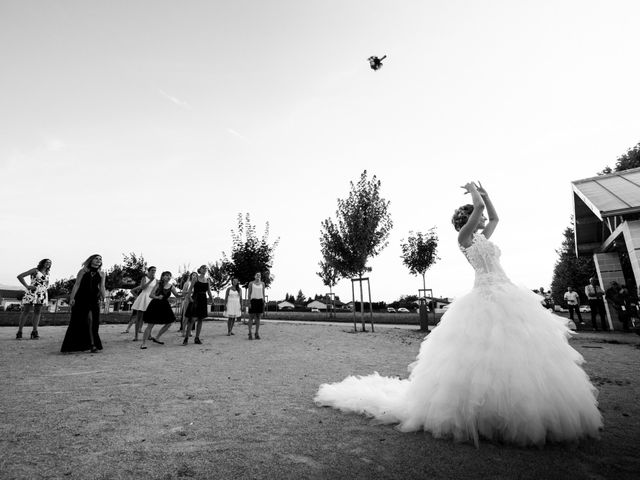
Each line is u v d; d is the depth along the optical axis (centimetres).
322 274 3091
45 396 393
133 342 946
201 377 503
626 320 1266
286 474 209
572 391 258
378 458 230
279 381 479
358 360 666
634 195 1144
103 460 229
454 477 203
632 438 261
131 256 3428
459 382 266
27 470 214
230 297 1201
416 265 2702
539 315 285
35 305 954
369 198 1605
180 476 207
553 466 216
